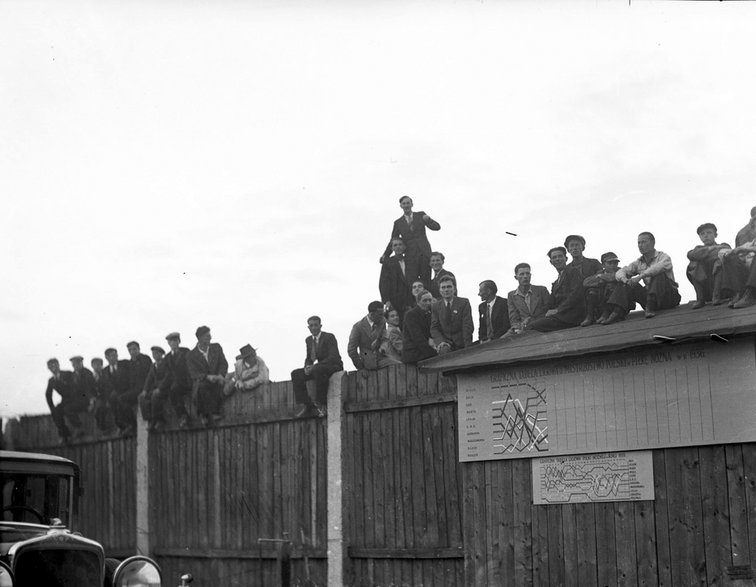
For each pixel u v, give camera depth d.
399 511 12.09
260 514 13.28
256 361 13.63
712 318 10.28
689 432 10.19
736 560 9.80
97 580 7.81
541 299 11.60
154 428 14.51
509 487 11.27
